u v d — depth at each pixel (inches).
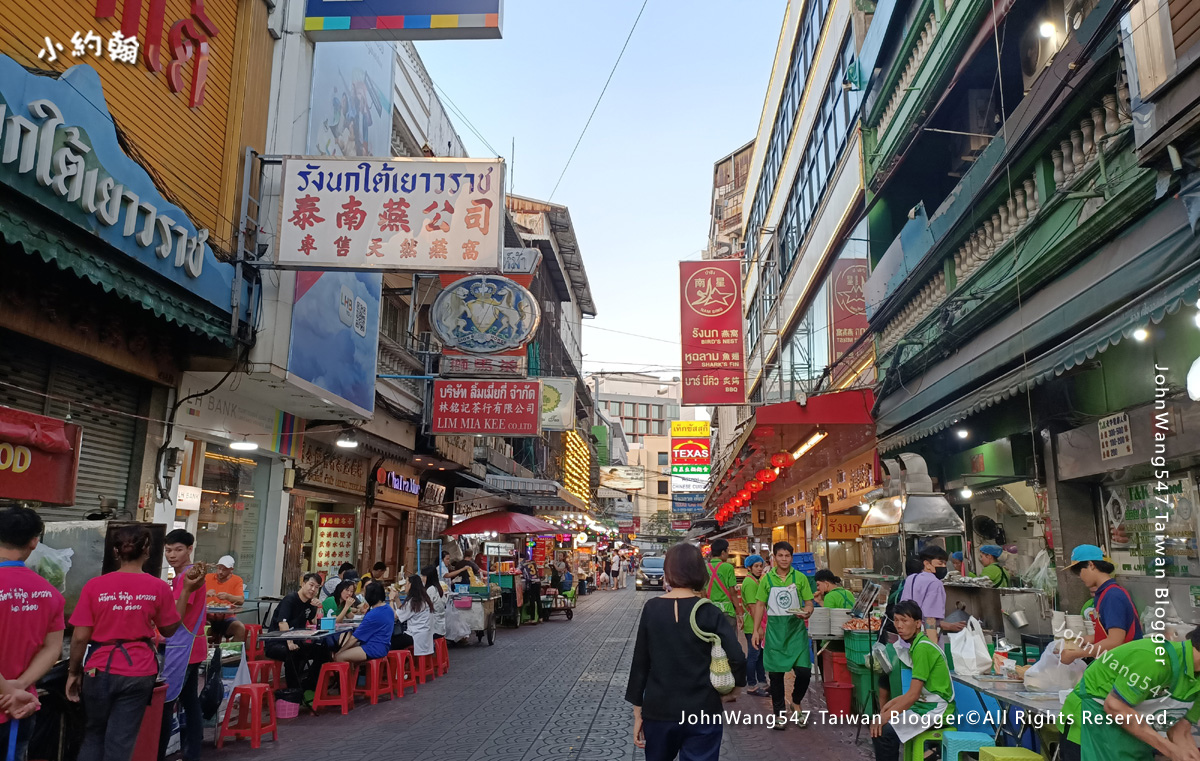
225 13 352.5
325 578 554.6
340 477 554.3
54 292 264.4
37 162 219.5
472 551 922.1
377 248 314.3
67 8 257.9
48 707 195.0
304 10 388.2
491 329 516.1
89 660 177.3
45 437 240.4
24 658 151.3
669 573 159.8
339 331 434.0
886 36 502.9
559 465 1493.6
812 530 825.5
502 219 315.6
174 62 311.6
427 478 782.5
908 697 186.2
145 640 181.6
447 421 530.6
